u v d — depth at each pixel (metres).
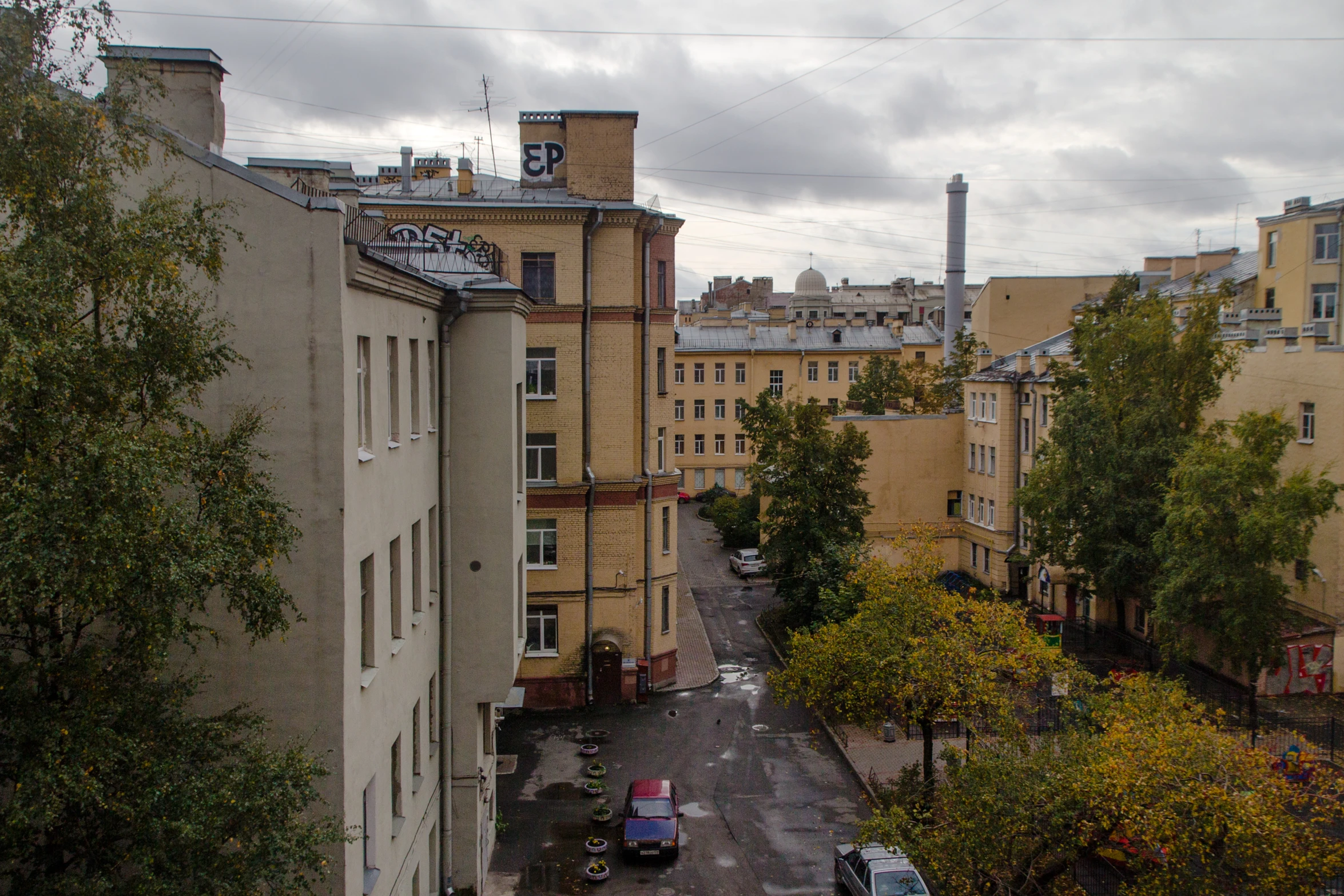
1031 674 20.41
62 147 7.88
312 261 11.14
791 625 39.34
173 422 8.87
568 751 28.03
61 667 7.79
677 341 81.88
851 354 83.00
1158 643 29.55
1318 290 42.88
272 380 11.17
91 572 6.94
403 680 14.67
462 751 18.03
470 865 18.23
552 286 30.66
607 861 21.44
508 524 17.73
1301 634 30.72
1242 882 13.13
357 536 11.98
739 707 32.09
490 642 17.83
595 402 31.27
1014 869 15.19
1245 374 36.72
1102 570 33.81
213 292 11.09
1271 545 26.27
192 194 11.02
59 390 7.19
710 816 23.86
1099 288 59.94
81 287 8.11
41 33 8.02
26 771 7.10
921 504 50.78
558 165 33.19
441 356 17.08
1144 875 14.05
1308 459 33.25
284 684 11.43
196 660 11.36
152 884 7.40
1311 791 17.20
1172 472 28.98
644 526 32.62
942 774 25.42
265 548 8.72
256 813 8.28
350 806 11.77
